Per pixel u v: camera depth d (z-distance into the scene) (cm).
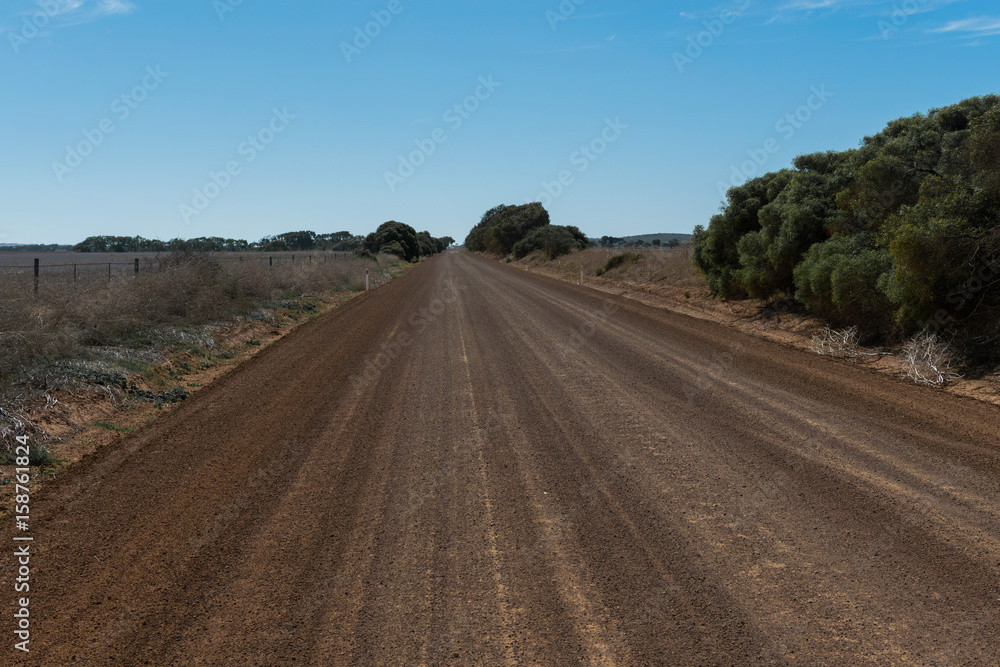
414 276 4775
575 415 835
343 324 1872
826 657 338
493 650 351
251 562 454
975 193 984
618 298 2523
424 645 356
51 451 689
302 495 578
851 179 1478
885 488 562
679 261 2778
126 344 1140
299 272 2758
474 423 811
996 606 379
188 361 1191
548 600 400
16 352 851
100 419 813
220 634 368
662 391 952
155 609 394
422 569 443
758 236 1677
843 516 509
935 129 1313
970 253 960
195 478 622
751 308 1788
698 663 336
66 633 369
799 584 411
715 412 829
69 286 1211
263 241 9288
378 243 9400
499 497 570
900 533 477
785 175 1814
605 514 528
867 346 1196
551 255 5647
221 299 1691
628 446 702
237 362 1273
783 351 1259
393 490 590
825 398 884
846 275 1191
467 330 1681
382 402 927
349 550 471
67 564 452
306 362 1251
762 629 364
